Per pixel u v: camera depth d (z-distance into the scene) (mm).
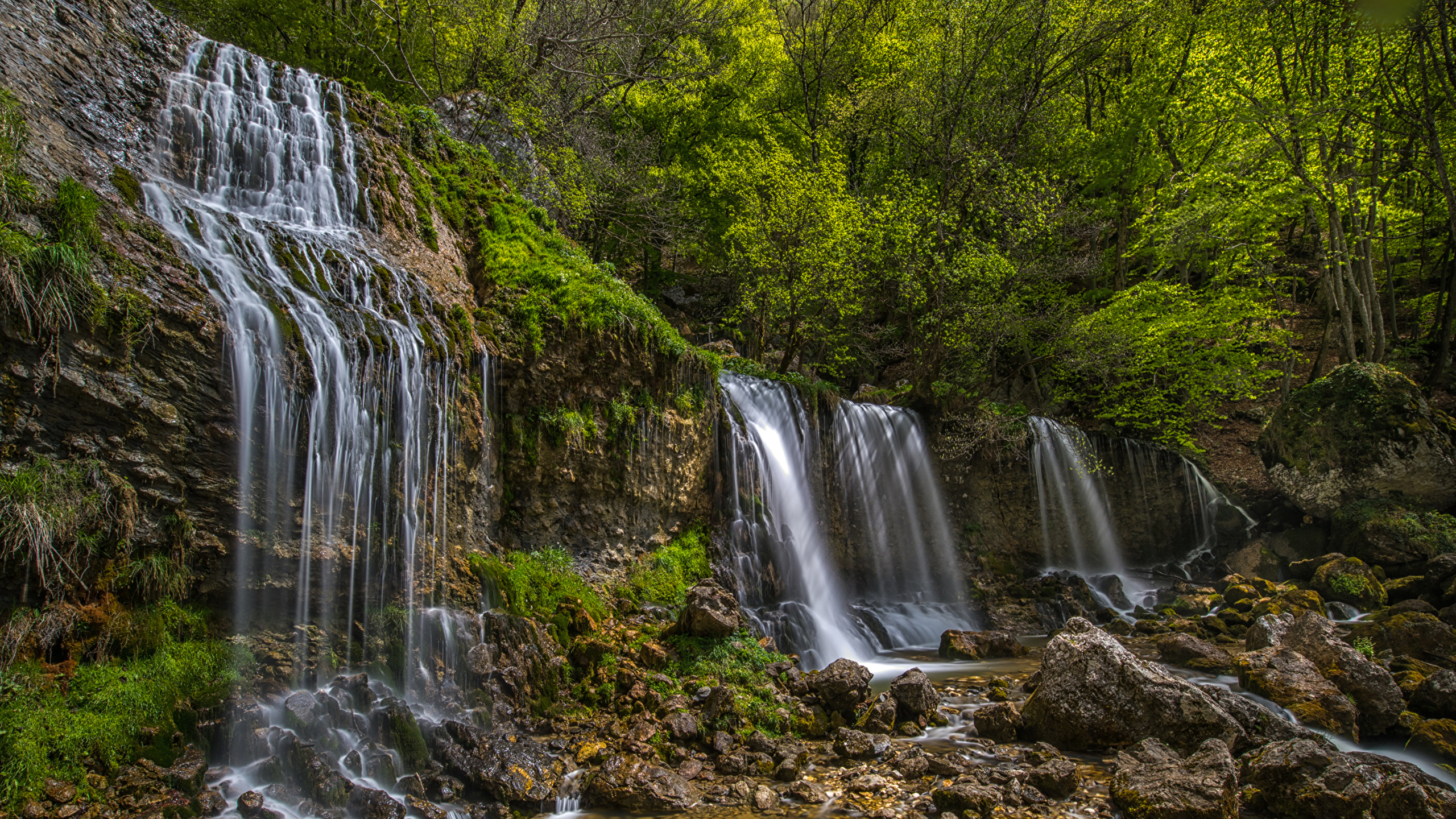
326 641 6762
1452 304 19688
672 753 6617
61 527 5117
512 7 16641
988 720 7516
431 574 7727
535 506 9266
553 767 6262
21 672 4879
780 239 15711
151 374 5816
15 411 5102
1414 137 18734
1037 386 20562
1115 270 22484
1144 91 20031
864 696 7949
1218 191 18953
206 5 14484
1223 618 12977
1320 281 22922
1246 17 17953
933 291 17156
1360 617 12555
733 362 15023
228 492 6234
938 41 18922
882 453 15414
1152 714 7090
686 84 21062
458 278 9883
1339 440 15758
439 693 6973
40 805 4582
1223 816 5383
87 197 6027
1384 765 6215
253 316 6594
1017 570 16281
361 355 7344
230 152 8898
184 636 5879
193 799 5066
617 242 22516
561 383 9562
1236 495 18500
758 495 12562
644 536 10469
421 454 7820
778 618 10859
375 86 16000
